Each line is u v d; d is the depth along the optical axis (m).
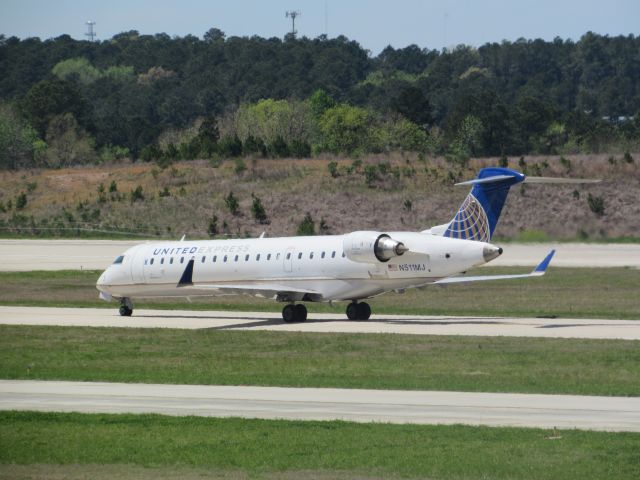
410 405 68.75
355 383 78.06
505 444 56.50
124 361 92.44
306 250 128.38
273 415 66.12
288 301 128.75
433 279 120.69
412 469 52.41
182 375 83.44
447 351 95.06
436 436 58.69
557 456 53.91
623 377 79.06
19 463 54.88
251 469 53.19
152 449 57.28
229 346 102.19
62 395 74.38
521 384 76.62
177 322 129.50
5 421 64.56
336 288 125.88
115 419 64.75
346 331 115.12
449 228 121.38
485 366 85.62
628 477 50.44
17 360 93.50
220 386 77.81
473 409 67.00
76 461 55.22
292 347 100.56
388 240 120.56
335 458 54.66
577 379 78.38
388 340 104.25
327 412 66.88
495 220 118.75
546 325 118.62
